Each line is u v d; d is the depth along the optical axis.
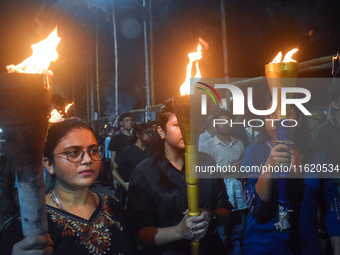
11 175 2.50
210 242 1.81
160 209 1.79
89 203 1.35
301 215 1.76
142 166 1.87
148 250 1.79
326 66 3.81
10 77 0.67
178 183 1.82
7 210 2.49
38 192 0.76
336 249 1.83
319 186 1.83
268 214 1.80
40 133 0.73
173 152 1.88
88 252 1.21
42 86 0.69
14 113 0.69
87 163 1.25
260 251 1.82
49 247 0.80
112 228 1.34
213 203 1.97
